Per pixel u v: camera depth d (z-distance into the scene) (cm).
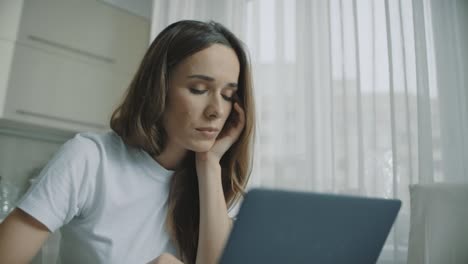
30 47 204
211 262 78
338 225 47
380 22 171
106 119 229
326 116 176
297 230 45
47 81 208
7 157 219
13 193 209
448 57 163
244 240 44
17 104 197
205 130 82
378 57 169
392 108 160
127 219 83
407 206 153
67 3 218
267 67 196
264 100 193
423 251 96
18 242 66
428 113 155
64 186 73
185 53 81
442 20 167
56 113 209
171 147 88
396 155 157
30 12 205
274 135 188
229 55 84
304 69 185
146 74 87
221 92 85
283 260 45
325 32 184
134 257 82
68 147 80
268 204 44
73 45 218
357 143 167
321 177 172
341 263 48
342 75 173
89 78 224
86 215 81
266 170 187
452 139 157
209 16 212
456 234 95
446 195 98
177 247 90
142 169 87
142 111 86
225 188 100
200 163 90
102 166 81
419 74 158
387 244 153
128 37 243
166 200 90
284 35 194
